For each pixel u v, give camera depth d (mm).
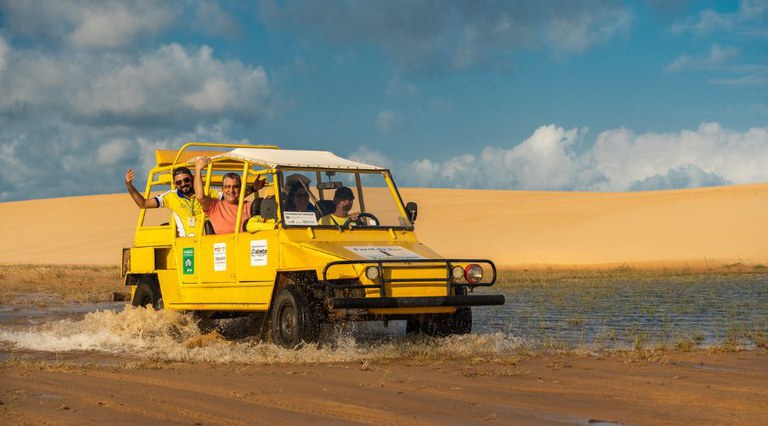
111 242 96750
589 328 20266
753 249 70438
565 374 12539
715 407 9750
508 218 95000
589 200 101188
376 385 11500
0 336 18562
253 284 16562
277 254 15984
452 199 120250
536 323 21562
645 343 16703
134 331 18219
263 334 16938
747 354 14867
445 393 10836
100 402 10125
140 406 9875
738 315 23594
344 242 16156
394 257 15477
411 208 17391
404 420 9062
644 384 11547
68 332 19047
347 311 15211
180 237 18969
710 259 66812
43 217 116000
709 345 16547
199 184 18031
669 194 99688
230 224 18031
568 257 73688
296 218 16109
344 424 8844
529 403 10086
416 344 16000
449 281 15586
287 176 16484
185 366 13664
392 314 15750
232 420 9070
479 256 78000
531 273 54250
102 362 14500
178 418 9180
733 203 86312
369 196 17234
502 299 15852
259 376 12383
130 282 21047
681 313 24328
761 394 10664
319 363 14180
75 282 44562
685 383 11609
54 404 10000
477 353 15305
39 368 13297
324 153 18141
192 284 18359
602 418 9164
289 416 9289
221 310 17641
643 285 39938
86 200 127312
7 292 36906
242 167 19453
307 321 15141
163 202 19734
